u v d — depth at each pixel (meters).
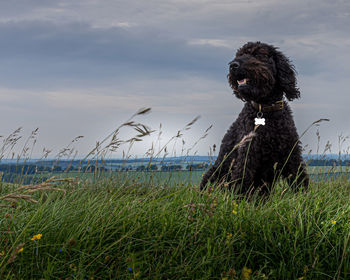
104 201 3.46
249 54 5.04
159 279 2.52
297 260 2.84
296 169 4.68
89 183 4.41
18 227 2.96
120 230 3.02
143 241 2.90
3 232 2.69
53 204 3.53
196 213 3.25
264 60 4.92
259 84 4.70
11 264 2.54
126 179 4.57
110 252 2.76
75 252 2.69
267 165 4.82
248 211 3.47
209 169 5.48
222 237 2.89
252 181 4.75
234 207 3.44
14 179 4.70
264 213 3.43
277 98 4.97
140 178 4.54
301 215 3.39
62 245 2.76
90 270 2.60
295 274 2.76
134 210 3.28
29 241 2.74
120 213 3.14
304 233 3.17
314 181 4.95
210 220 3.05
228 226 3.18
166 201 3.64
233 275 2.34
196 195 3.71
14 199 1.97
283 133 4.64
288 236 3.01
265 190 4.98
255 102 4.80
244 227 3.14
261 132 4.67
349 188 4.77
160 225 3.15
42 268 2.52
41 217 3.05
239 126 5.12
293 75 5.11
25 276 2.47
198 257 2.83
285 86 5.00
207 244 2.82
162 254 2.82
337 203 3.80
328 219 3.31
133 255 2.51
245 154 4.75
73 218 3.14
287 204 3.75
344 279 2.68
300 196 3.91
